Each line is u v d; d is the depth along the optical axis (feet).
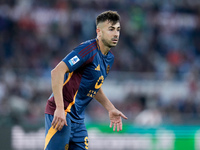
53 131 43.96
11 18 161.68
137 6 187.73
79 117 46.14
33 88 118.42
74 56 43.06
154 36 182.19
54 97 42.01
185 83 131.95
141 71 163.32
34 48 156.87
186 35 189.67
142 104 123.65
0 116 95.20
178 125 90.27
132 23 181.06
